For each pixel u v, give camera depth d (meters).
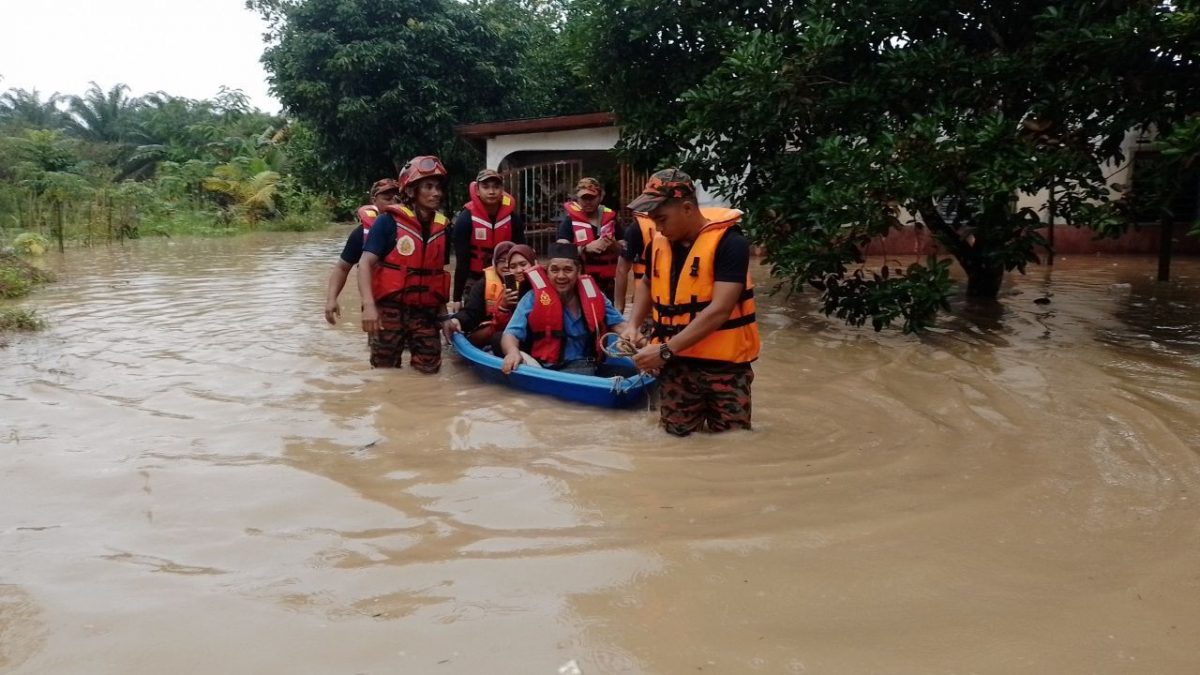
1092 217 6.29
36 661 2.33
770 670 2.27
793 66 7.45
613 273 7.02
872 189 6.72
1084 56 6.47
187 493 3.61
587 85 12.44
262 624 2.51
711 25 9.58
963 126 6.52
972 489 3.61
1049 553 2.98
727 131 8.13
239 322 8.23
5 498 3.57
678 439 4.37
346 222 31.47
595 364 5.68
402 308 6.05
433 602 2.63
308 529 3.22
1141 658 2.32
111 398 5.27
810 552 2.98
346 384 5.66
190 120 40.50
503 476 3.79
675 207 4.16
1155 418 4.59
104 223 21.28
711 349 4.34
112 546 3.09
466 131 14.91
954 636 2.44
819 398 5.23
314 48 15.62
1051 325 7.57
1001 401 5.06
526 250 6.16
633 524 3.23
